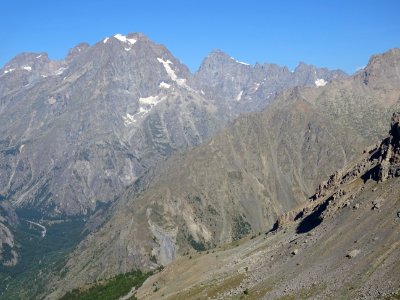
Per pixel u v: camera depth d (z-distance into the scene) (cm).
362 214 17875
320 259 16862
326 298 14038
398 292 12388
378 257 14538
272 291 16588
